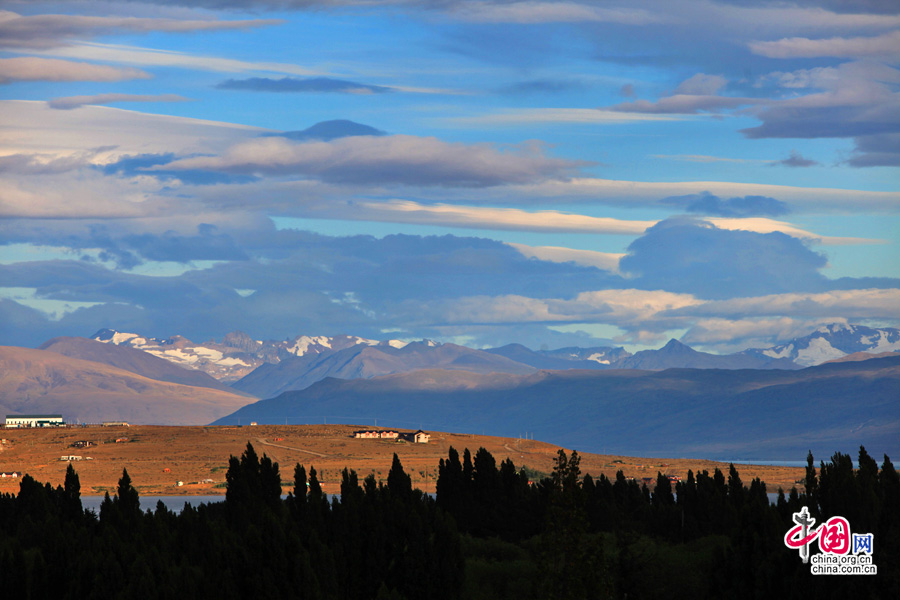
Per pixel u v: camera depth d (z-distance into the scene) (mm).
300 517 144625
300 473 151625
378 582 119875
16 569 112000
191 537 124812
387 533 121812
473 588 123188
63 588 113188
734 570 109688
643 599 112312
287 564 106125
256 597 104938
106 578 108438
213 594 105062
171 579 106750
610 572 110625
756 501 112125
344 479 150250
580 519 89188
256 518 144000
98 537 120625
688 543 148500
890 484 124375
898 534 102875
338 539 120875
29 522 137000
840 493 123062
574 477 90188
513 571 129125
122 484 149750
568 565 88875
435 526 121562
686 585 116062
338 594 116375
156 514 140375
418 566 118938
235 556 107375
